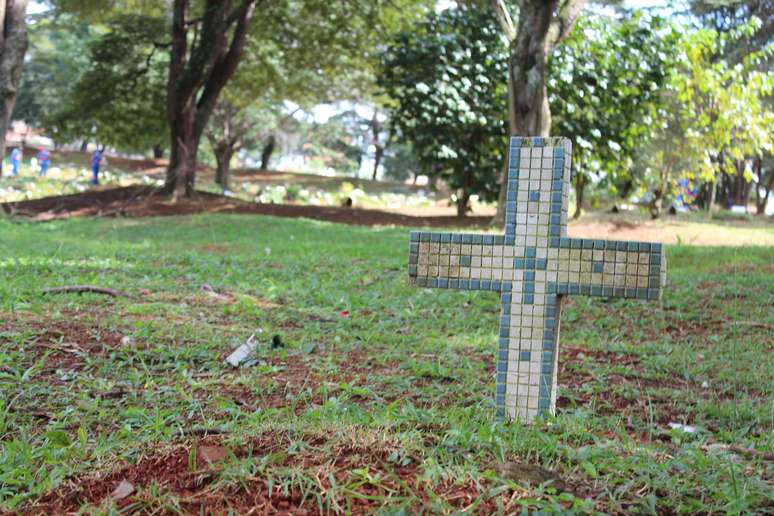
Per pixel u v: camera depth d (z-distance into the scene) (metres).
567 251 4.46
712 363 6.78
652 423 4.77
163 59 39.31
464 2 24.81
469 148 25.03
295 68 33.41
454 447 3.38
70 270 11.01
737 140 24.67
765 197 41.53
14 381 5.21
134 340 6.54
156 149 52.66
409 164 56.88
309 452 3.32
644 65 23.09
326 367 6.15
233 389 5.41
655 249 4.35
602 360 7.05
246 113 41.84
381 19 29.59
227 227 21.11
